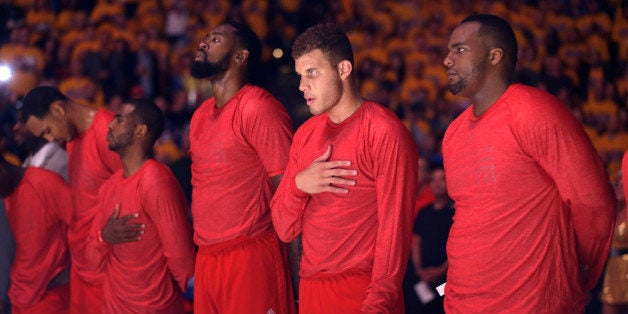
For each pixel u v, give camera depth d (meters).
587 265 6.07
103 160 9.28
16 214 9.49
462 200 6.23
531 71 23.45
